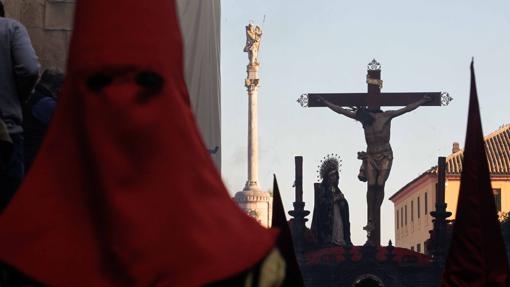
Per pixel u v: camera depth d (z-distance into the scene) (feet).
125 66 17.94
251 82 525.34
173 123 17.92
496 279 44.24
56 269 17.13
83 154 17.84
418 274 175.63
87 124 17.80
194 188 17.65
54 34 73.87
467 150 43.96
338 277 177.37
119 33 18.06
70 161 17.85
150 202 17.38
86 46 18.07
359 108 256.52
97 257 17.25
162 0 18.49
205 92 84.94
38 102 46.11
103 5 18.16
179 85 18.54
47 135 18.21
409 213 638.53
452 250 44.98
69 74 18.20
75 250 17.26
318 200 208.23
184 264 17.01
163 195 17.43
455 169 567.18
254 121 530.27
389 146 253.03
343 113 254.27
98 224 17.44
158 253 17.07
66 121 18.08
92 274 17.12
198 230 17.25
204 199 17.67
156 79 18.07
